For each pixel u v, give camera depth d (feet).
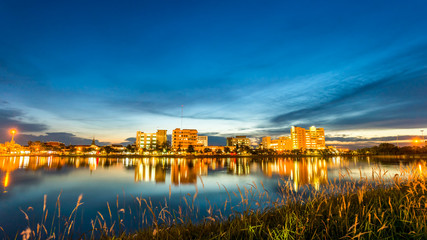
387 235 16.30
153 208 53.78
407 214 18.21
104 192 81.87
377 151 583.58
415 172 27.09
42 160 306.76
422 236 15.43
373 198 26.08
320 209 22.71
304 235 16.63
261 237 16.33
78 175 136.15
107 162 270.05
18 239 36.55
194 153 476.95
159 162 274.36
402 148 536.83
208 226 19.57
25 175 135.85
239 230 17.30
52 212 55.36
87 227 41.47
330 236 16.76
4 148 509.35
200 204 56.39
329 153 599.98
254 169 181.06
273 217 21.91
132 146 495.00
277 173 146.82
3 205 63.26
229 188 84.28
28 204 64.34
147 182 107.34
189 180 114.62
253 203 30.27
